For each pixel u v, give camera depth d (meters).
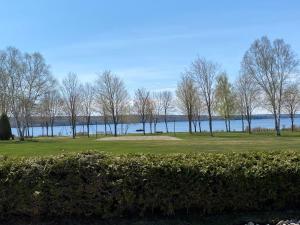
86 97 72.88
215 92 71.00
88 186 7.61
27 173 7.61
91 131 105.94
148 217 7.82
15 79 60.56
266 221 7.69
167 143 34.09
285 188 8.09
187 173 7.74
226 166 7.96
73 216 7.77
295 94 60.25
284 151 9.44
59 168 7.65
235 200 7.92
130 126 120.62
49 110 74.31
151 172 7.68
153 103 80.62
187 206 7.82
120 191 7.64
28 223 7.64
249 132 63.03
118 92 75.31
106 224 7.60
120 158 8.07
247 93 65.00
